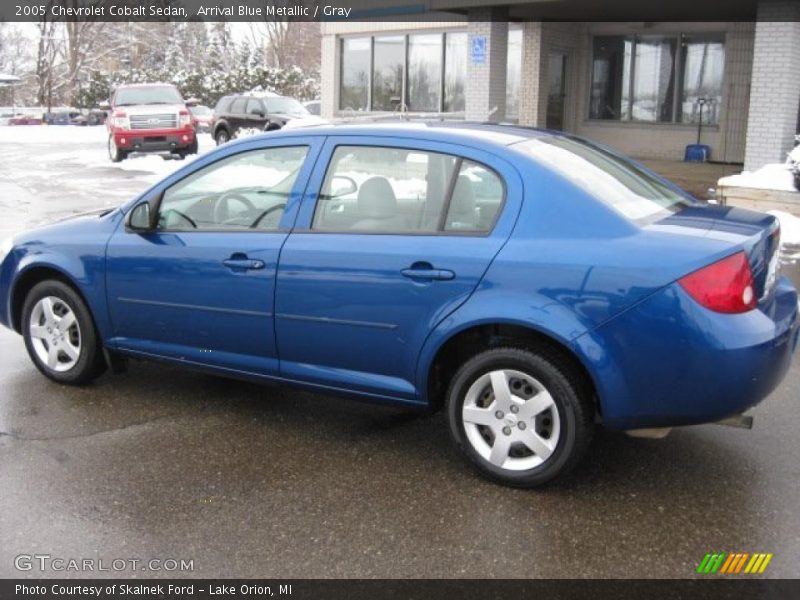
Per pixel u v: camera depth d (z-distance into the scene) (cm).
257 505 386
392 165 429
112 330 509
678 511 380
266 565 338
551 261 379
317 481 411
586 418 385
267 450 448
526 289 381
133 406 508
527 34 2073
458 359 427
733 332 354
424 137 426
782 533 361
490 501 390
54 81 6116
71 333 532
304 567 336
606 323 367
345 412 504
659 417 371
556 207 389
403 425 484
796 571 333
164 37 6719
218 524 369
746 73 1927
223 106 2466
